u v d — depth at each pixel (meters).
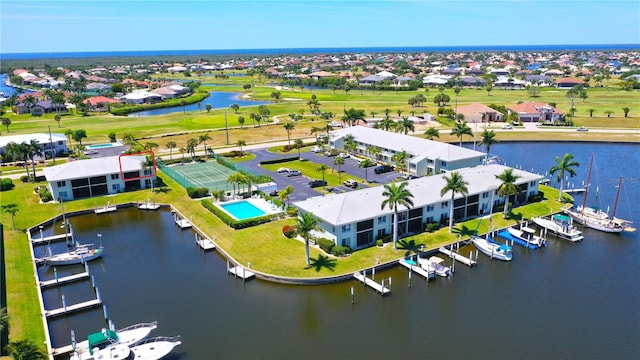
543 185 118.62
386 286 72.81
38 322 63.44
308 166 138.38
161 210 108.75
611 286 72.81
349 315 65.75
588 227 96.56
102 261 83.06
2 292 69.38
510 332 61.47
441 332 61.69
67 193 110.12
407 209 85.69
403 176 125.75
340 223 79.19
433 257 78.12
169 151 159.00
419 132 184.12
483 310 66.62
